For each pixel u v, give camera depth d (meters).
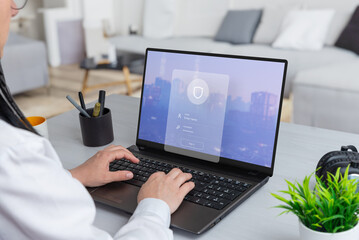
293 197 0.65
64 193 0.55
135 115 1.43
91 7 5.89
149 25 5.07
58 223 0.54
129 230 0.68
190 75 1.04
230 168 0.97
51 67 5.69
